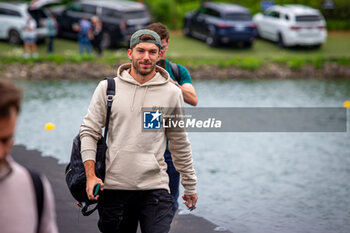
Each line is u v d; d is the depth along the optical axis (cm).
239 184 2019
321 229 1511
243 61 5588
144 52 825
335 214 1662
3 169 455
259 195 1872
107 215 848
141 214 846
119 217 845
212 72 5444
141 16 6022
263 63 5634
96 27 5525
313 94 4616
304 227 1528
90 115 838
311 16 6481
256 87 4925
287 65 5656
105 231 867
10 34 6000
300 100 4297
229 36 6275
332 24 8231
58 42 6353
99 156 831
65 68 5162
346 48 6806
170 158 1032
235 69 5506
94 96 844
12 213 455
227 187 1973
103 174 830
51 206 489
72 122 3173
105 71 5219
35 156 2058
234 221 1576
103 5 6016
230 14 6341
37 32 5931
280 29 6594
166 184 859
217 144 2741
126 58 5394
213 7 6550
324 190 1955
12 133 434
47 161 1984
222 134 2991
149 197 841
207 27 6488
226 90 4706
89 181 810
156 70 874
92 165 818
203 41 6906
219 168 2269
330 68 5700
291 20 6475
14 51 5553
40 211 477
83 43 5559
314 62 5691
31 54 5472
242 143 2783
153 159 831
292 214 1656
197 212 1656
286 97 4425
